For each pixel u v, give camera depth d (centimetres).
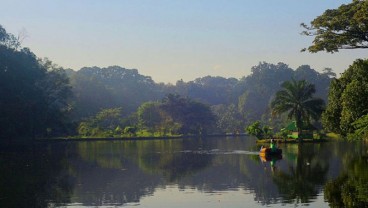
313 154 5662
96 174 4062
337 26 4291
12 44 10800
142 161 5225
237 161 5034
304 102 8856
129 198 2892
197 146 8219
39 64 11494
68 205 2711
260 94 19838
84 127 12175
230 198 2817
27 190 3222
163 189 3209
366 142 7800
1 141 9462
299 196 2797
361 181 3241
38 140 10319
